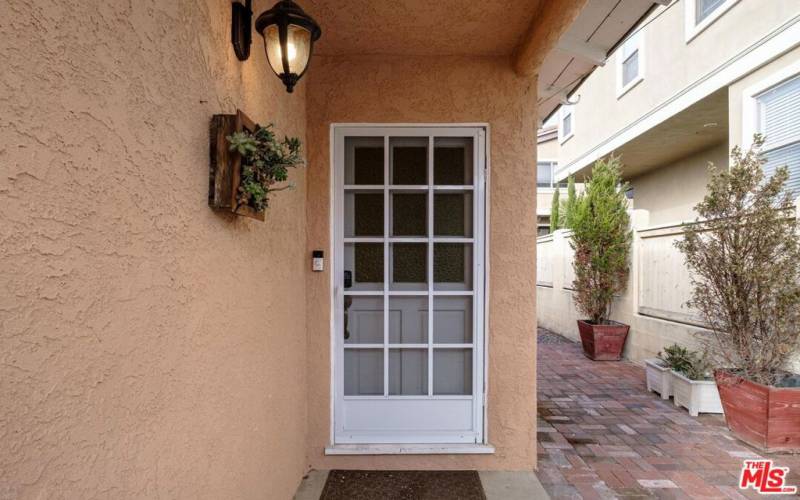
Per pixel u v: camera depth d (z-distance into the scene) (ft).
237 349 5.22
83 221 2.73
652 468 9.14
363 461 8.93
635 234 18.85
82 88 2.73
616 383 15.78
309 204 8.98
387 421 9.18
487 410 9.03
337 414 9.18
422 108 9.02
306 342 8.87
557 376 16.72
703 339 12.98
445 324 9.39
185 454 3.99
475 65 8.98
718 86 17.16
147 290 3.40
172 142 3.77
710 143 23.47
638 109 22.74
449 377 9.37
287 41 5.15
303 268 8.65
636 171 29.35
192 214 4.11
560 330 26.35
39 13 2.42
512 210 8.94
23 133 2.32
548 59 10.70
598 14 8.89
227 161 4.54
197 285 4.22
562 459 9.55
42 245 2.44
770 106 15.19
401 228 9.41
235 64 5.22
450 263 9.41
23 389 2.31
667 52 20.33
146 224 3.39
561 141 34.76
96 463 2.84
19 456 2.29
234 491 5.11
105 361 2.93
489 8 7.43
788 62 14.34
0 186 2.19
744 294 10.76
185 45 4.01
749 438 10.32
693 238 11.75
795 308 9.98
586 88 29.25
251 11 5.44
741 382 10.55
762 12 15.14
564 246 25.80
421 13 7.59
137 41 3.28
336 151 9.20
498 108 8.95
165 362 3.66
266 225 6.29
